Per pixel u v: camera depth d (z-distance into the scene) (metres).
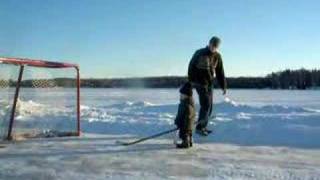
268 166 4.23
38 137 5.88
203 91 5.73
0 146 5.25
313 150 5.00
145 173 3.99
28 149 5.09
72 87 6.73
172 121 6.75
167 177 3.84
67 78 6.63
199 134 5.74
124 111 9.00
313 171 4.04
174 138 5.75
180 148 5.11
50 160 4.52
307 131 5.78
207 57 5.74
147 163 4.37
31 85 6.48
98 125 6.68
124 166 4.25
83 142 5.54
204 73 5.75
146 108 9.92
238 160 4.49
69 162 4.43
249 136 5.74
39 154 4.81
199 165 4.27
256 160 4.50
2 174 3.97
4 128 6.08
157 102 18.05
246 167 4.19
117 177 3.85
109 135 6.07
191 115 5.11
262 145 5.28
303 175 3.89
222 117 7.09
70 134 6.04
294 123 6.25
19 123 6.66
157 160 4.50
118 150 5.02
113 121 6.84
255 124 6.19
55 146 5.27
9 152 4.91
